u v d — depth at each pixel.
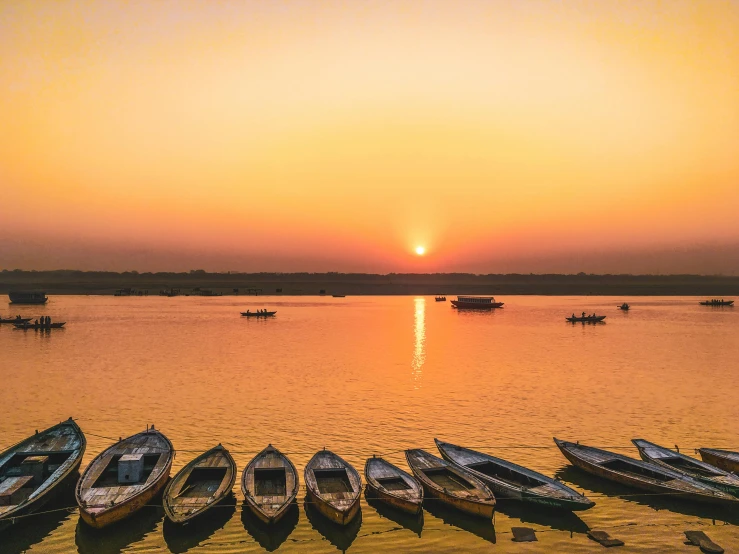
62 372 57.78
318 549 23.12
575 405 44.38
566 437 36.31
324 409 42.56
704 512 26.16
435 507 26.66
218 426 37.91
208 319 127.38
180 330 101.75
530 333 100.50
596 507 26.64
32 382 52.44
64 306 175.62
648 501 27.22
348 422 39.09
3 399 45.50
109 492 24.45
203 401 44.91
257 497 24.81
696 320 131.50
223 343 82.88
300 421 39.28
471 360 67.25
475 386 51.38
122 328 104.69
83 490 24.55
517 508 26.61
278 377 55.31
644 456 30.64
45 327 101.50
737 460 29.78
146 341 84.62
